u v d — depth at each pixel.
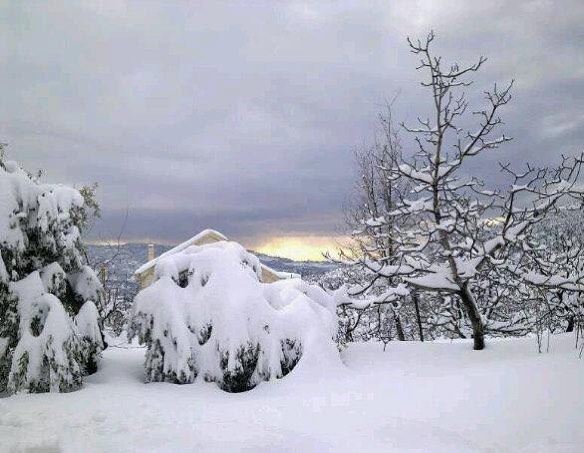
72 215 10.68
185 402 7.84
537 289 10.73
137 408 7.18
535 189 9.95
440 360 9.88
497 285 12.41
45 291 9.41
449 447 5.32
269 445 5.35
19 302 9.10
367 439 5.59
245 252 11.27
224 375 9.34
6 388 9.12
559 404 6.01
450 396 6.94
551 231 14.42
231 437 5.64
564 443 5.12
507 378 7.23
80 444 5.40
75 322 10.07
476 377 7.59
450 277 10.49
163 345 9.81
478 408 6.35
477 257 10.34
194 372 9.62
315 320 10.00
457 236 11.33
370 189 19.77
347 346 11.55
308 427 6.09
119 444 5.40
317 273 19.38
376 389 7.98
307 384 8.89
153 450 5.20
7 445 5.39
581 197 10.00
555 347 9.66
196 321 9.81
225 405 7.59
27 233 9.84
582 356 7.93
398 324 17.52
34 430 5.97
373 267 10.96
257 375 9.40
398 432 5.77
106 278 22.27
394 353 10.63
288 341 9.86
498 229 12.08
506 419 5.91
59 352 8.74
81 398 7.97
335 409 6.95
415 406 6.79
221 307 9.70
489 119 9.88
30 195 9.77
